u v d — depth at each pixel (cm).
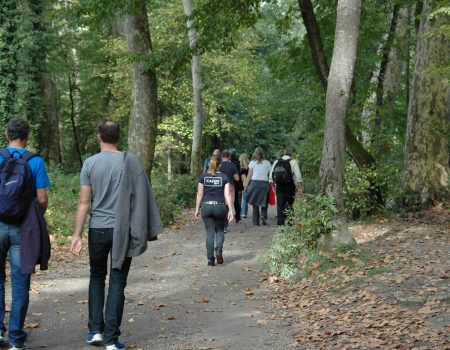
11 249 530
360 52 1638
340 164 927
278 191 1365
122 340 586
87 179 536
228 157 1502
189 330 625
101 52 2969
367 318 624
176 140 3084
